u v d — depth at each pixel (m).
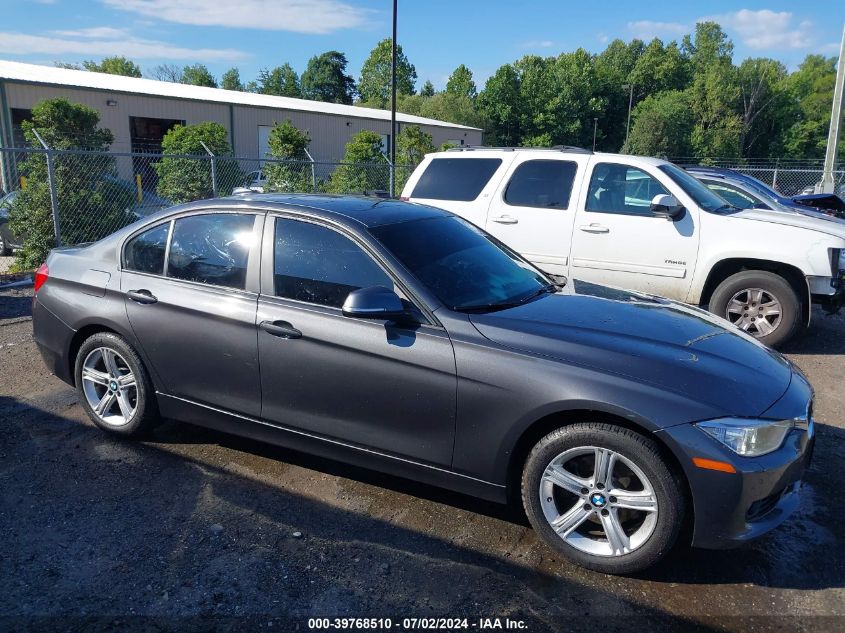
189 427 4.63
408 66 85.69
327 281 3.61
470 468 3.25
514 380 3.08
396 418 3.37
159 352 4.05
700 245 6.56
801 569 3.16
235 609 2.79
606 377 2.97
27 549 3.16
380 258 3.52
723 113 78.44
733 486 2.80
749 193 9.55
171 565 3.07
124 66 89.56
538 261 7.29
